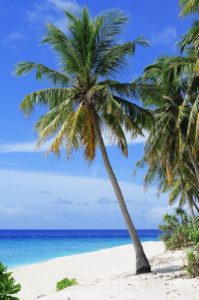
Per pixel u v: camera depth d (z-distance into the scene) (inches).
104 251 1598.2
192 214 1339.8
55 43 837.8
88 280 836.6
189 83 940.0
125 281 692.1
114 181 817.5
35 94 826.8
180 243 1155.9
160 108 1064.8
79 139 806.5
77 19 829.8
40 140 807.1
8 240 4443.9
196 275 649.6
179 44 908.0
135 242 792.9
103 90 810.8
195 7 719.7
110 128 832.3
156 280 669.3
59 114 802.2
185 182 1380.4
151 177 1219.9
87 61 826.8
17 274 1088.8
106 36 846.5
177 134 1059.3
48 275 1056.8
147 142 1050.1
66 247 2842.0
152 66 1014.4
